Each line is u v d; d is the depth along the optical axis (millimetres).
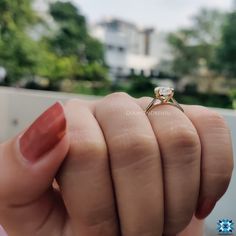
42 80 2344
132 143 96
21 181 99
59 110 96
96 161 96
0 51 2277
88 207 97
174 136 99
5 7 2297
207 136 106
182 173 99
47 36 2457
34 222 108
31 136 96
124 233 98
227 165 105
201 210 107
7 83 2266
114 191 98
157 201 98
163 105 106
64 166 97
